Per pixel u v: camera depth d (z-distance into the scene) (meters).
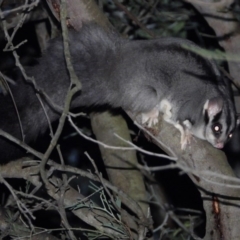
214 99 10.92
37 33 13.91
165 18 14.59
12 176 10.76
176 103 10.97
